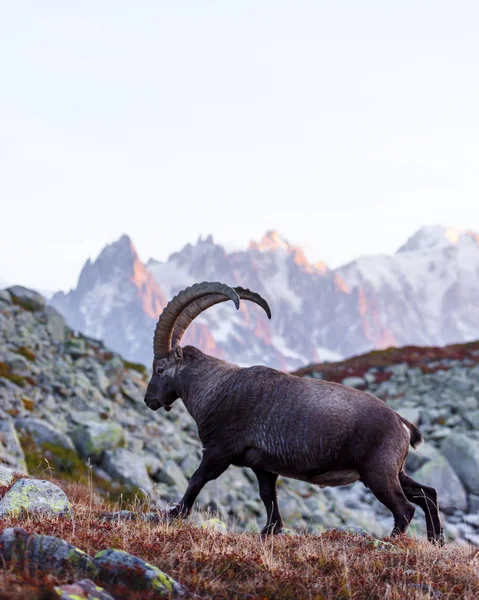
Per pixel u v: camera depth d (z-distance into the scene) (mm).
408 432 20172
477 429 71250
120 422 60344
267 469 20453
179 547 14867
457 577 14594
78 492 34719
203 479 20609
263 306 21203
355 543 18094
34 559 11539
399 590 13547
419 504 20344
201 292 21547
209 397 20969
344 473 20094
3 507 18125
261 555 14680
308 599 12719
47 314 72750
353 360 113250
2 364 59219
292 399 20156
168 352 22250
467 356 107562
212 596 12312
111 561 11797
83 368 68250
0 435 45531
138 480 48281
